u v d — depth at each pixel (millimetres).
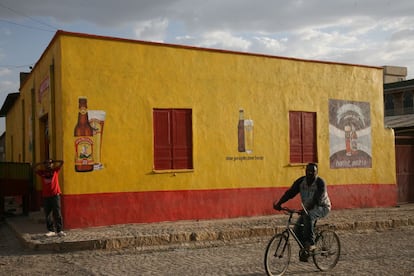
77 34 12641
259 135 15266
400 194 19047
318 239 8227
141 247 10711
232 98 14828
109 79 13000
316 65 16578
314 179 8023
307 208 7977
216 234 11664
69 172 12430
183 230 11914
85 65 12734
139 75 13398
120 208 12984
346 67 17344
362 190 17469
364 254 9867
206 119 14383
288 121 15859
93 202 12656
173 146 13898
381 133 18156
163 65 13758
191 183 14039
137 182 13258
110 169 12930
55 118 13164
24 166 16047
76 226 12406
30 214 15016
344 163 17094
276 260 7727
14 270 8602
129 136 13211
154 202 13453
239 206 14750
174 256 9758
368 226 13695
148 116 13484
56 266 8867
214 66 14555
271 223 13328
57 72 12805
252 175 15062
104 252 10219
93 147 12734
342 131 17109
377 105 18156
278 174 15547
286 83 15883
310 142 16422
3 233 13094
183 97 14031
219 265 8805
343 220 13969
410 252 10109
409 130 22828
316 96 16531
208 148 14375
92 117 12750
